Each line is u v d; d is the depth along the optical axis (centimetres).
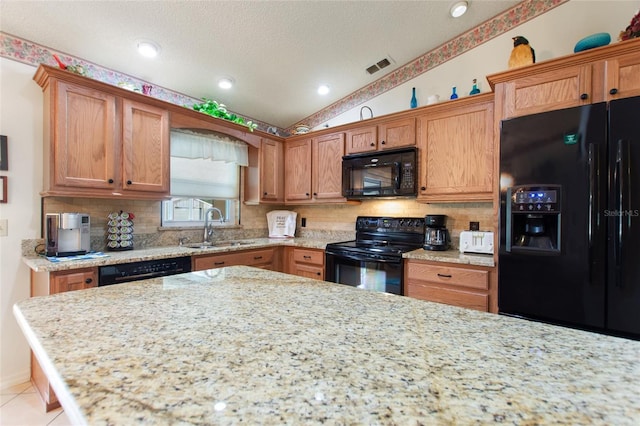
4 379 199
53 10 183
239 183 347
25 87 204
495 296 195
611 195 149
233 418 41
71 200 224
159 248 257
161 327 73
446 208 271
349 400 45
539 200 166
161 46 226
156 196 240
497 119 196
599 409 44
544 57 224
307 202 339
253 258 290
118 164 219
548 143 166
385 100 306
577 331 74
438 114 247
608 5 204
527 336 71
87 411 42
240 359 57
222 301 95
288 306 91
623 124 147
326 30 235
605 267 150
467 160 233
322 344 65
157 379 50
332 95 331
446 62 269
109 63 234
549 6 223
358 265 259
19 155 203
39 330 70
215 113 285
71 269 179
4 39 196
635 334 143
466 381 51
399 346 64
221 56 248
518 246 175
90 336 67
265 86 301
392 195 265
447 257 213
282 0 202
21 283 204
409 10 224
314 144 332
